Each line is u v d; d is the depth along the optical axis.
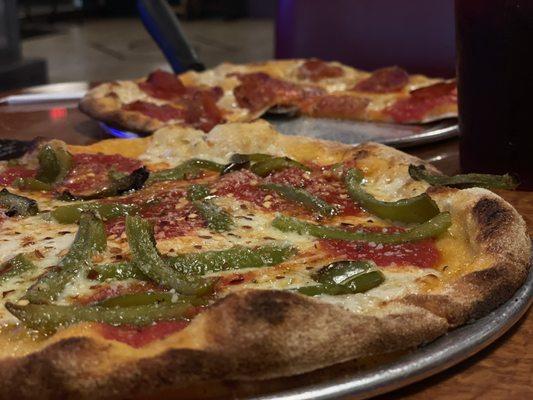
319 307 0.23
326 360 0.23
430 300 0.25
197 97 0.57
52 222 0.33
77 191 0.38
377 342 0.23
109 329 0.24
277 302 0.22
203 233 0.31
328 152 0.41
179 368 0.21
